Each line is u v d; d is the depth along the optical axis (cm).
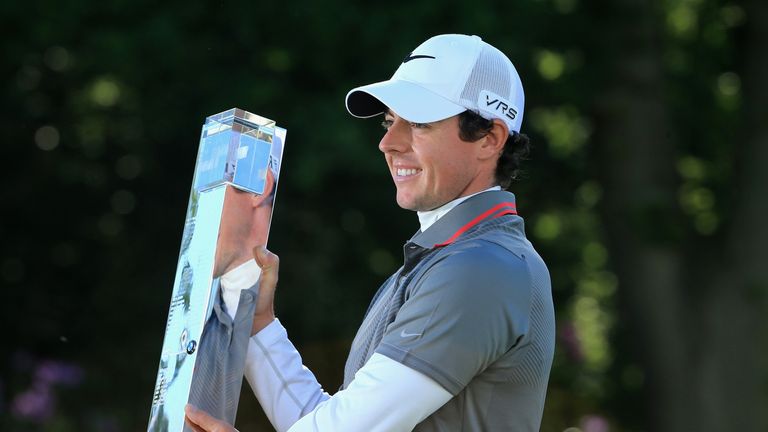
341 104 3419
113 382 3941
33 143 3981
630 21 3931
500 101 1052
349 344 3847
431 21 3438
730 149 4291
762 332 3956
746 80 4088
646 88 3966
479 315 946
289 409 1091
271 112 3478
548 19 3775
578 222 4491
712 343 3959
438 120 1034
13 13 3453
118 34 3406
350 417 952
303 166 3331
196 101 3650
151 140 3925
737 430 3906
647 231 3909
